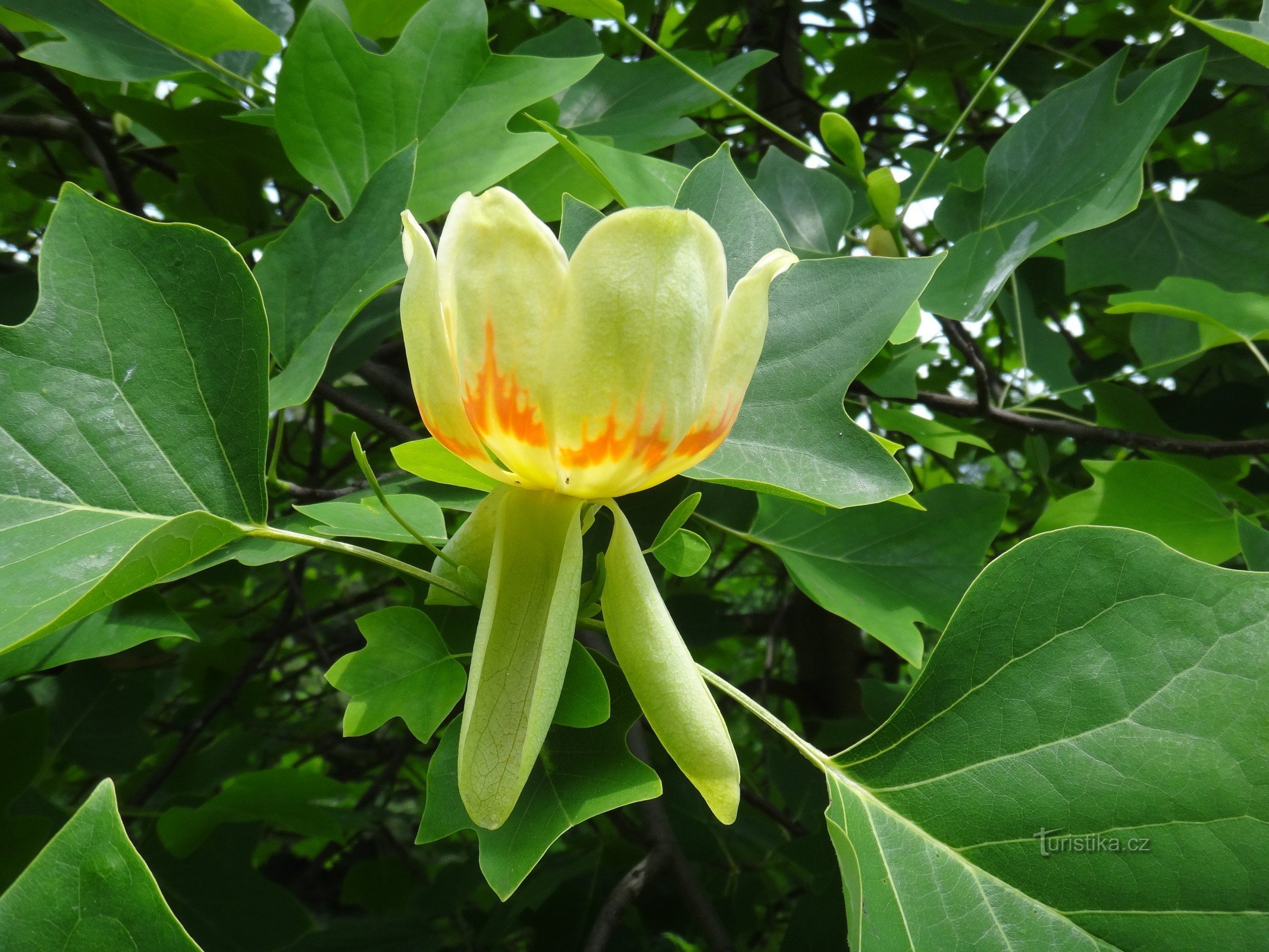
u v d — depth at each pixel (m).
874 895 0.19
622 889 0.33
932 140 0.58
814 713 0.68
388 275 0.25
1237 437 0.43
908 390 0.37
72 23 0.32
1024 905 0.18
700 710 0.17
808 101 0.54
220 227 0.48
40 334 0.21
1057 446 0.55
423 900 0.53
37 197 0.57
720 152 0.25
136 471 0.21
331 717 0.70
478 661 0.16
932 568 0.30
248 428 0.22
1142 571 0.19
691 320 0.16
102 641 0.22
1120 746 0.19
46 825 0.29
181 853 0.37
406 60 0.29
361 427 0.52
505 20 0.55
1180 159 0.62
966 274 0.31
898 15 0.53
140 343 0.21
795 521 0.31
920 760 0.20
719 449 0.22
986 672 0.20
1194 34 0.43
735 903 0.48
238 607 0.74
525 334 0.16
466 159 0.28
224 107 0.38
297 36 0.28
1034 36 0.48
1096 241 0.40
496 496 0.19
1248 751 0.18
